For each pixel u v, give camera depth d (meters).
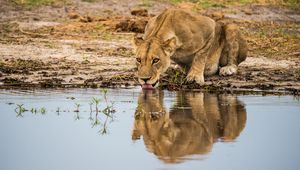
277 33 32.00
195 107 13.45
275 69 20.41
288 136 10.57
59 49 25.05
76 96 14.82
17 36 29.17
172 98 14.70
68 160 9.01
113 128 11.25
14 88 16.16
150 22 16.95
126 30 31.81
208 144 10.00
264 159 9.07
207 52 17.36
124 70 19.78
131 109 13.16
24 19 35.59
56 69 19.88
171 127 11.34
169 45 15.71
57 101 14.11
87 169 8.52
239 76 18.64
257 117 12.23
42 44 26.45
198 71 17.36
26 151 9.49
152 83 15.47
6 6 38.31
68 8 38.84
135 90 15.91
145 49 15.52
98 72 19.34
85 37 29.25
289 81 17.86
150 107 13.41
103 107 13.39
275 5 42.72
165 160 8.97
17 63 21.05
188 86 16.52
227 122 11.78
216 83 17.33
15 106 13.47
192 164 8.77
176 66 19.11
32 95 14.95
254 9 41.22
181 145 9.98
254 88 16.53
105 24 32.81
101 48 25.77
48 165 8.73
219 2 42.12
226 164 8.78
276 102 14.11
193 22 16.78
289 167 8.69
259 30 33.38
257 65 21.36
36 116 12.32
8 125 11.48
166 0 41.78
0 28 32.22
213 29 17.30
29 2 39.19
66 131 10.98
